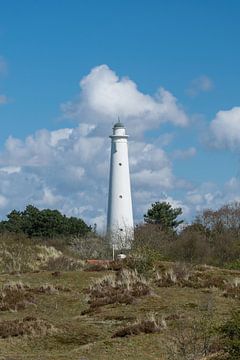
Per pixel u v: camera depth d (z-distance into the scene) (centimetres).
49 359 2541
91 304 3612
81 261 5506
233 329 2216
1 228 9294
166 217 9594
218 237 7050
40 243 6562
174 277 4091
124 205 8025
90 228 9738
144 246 5459
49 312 3556
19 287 4106
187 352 2322
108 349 2645
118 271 4406
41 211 9588
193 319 2867
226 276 4266
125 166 8119
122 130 8138
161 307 3397
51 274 4519
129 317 3244
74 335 2958
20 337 2953
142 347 2630
